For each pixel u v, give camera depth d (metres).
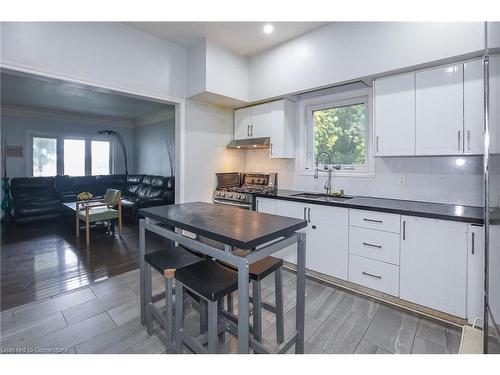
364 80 2.65
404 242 2.17
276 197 3.08
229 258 1.30
